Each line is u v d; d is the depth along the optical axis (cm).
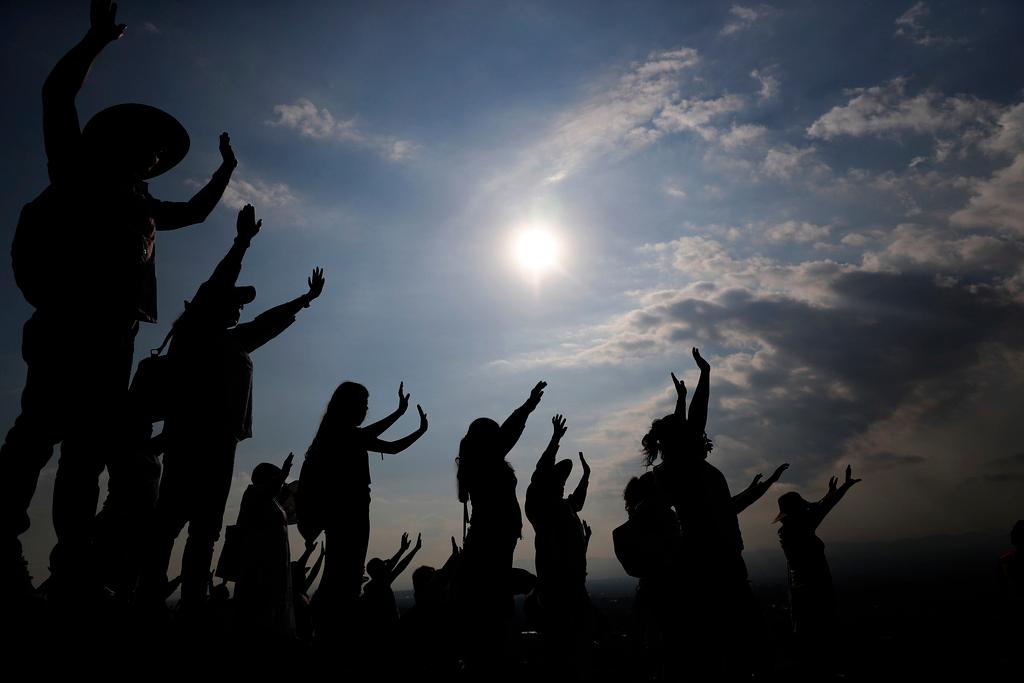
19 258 371
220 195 482
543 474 609
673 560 588
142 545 402
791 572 833
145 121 409
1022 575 826
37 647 319
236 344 467
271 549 514
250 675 405
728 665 470
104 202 382
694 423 550
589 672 556
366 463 556
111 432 379
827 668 721
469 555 511
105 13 374
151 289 423
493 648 485
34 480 360
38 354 361
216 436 429
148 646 362
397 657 581
